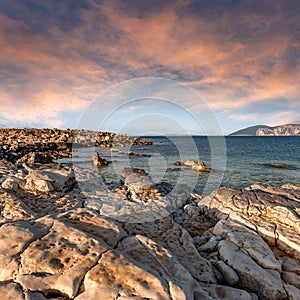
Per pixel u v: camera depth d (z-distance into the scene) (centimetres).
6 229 382
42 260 317
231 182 1823
